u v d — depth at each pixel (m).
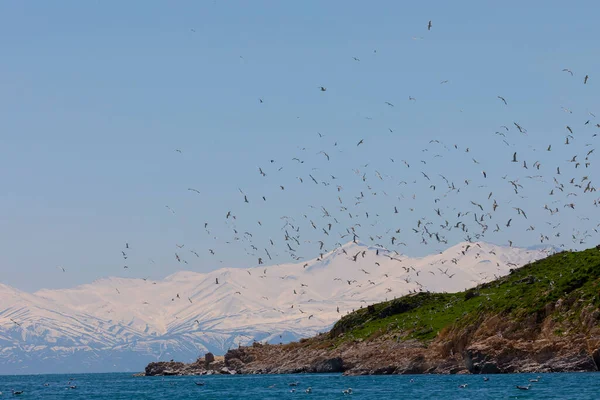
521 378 137.50
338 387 144.38
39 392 181.75
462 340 168.12
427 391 126.12
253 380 188.25
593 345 141.25
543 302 157.25
